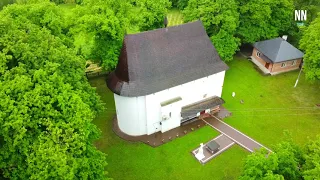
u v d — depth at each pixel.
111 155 34.03
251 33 50.12
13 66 24.08
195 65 36.06
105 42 38.84
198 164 33.06
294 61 48.88
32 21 34.59
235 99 43.19
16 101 21.36
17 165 21.83
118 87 33.03
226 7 44.62
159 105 35.06
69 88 24.36
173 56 34.81
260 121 39.28
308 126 38.44
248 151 34.72
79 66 28.38
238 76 48.38
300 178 22.00
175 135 36.91
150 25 42.59
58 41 29.08
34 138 21.88
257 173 21.83
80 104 23.45
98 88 45.25
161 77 34.00
